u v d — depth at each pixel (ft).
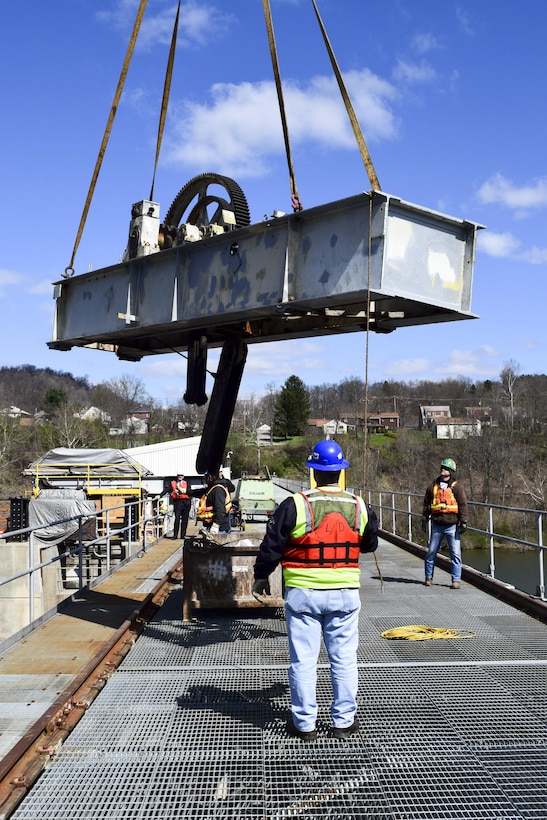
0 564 73.72
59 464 92.38
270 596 26.55
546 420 296.92
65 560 80.69
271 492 67.72
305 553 14.93
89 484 91.20
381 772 13.55
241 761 14.08
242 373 26.53
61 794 12.84
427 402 495.00
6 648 23.26
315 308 19.43
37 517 75.51
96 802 12.53
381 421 432.66
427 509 34.32
